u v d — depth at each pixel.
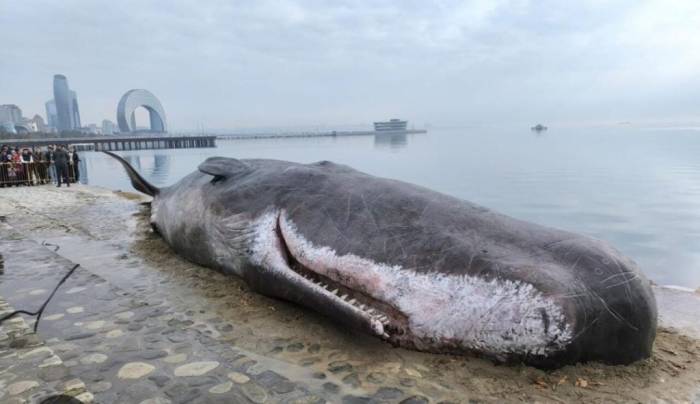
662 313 4.71
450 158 43.72
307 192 4.93
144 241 7.61
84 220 9.63
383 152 57.19
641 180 24.38
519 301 3.32
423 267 3.79
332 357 3.72
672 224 14.74
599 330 3.25
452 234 3.94
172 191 7.08
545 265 3.48
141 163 47.94
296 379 3.37
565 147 58.22
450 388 3.24
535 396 3.11
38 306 4.69
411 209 4.32
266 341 3.99
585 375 3.30
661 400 3.06
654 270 10.54
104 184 28.03
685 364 3.52
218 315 4.54
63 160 16.86
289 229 4.72
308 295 4.21
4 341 3.70
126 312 4.59
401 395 3.17
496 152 51.44
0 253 6.60
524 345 3.32
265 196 5.12
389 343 3.91
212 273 5.80
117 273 5.93
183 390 3.20
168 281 5.57
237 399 3.10
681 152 44.84
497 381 3.30
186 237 6.16
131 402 3.05
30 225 9.07
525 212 16.94
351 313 3.81
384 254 4.00
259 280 4.88
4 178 16.88
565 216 16.19
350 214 4.49
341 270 4.19
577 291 3.24
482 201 19.25
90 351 3.76
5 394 2.92
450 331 3.59
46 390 2.98
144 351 3.77
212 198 5.66
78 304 4.77
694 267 10.66
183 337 4.04
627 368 3.39
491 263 3.55
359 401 3.09
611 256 3.51
